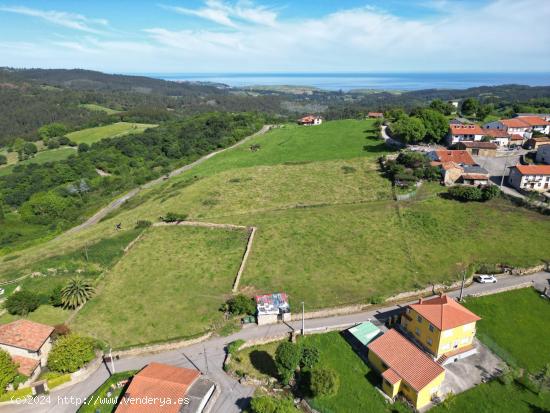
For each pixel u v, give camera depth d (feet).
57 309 225.76
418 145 446.60
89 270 258.78
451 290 223.30
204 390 160.45
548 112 615.98
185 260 262.06
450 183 340.18
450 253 253.85
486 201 309.63
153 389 158.10
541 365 175.01
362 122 603.26
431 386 158.10
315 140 529.86
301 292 224.53
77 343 178.60
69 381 174.19
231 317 210.38
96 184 559.38
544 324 198.90
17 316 220.64
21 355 183.52
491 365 176.24
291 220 299.38
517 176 326.85
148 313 216.54
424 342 184.55
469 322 180.45
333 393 158.10
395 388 159.53
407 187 336.70
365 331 191.01
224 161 498.28
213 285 236.43
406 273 237.04
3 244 406.41
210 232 293.64
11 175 604.49
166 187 439.63
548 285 225.56
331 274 238.48
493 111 646.74
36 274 260.42
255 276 240.32
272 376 172.65
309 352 173.88
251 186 375.25
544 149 371.76
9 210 515.09
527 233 269.44
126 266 260.62
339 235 275.80
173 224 309.63
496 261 246.06
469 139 429.79
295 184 370.94
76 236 340.39
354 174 378.73
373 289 224.74
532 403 156.66
